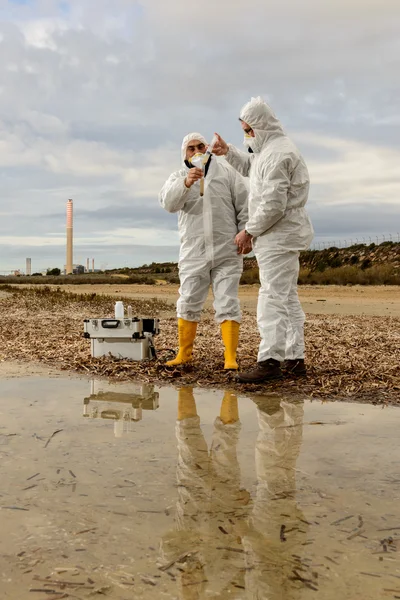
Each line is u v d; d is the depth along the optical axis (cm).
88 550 188
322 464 282
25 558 183
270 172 502
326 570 175
